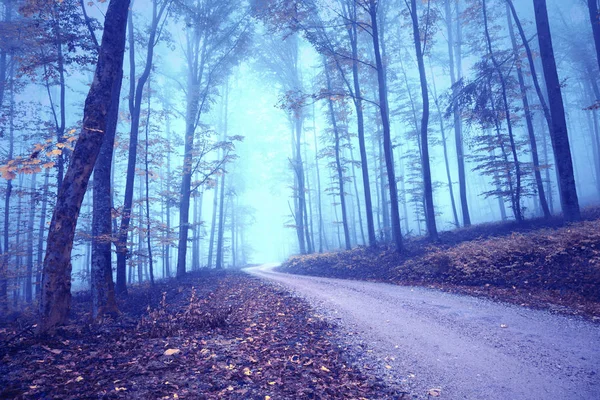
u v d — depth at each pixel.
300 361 5.32
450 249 14.27
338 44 20.70
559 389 4.13
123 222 14.65
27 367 4.39
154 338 6.29
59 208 6.89
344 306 9.32
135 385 4.02
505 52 18.69
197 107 24.47
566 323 6.51
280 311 9.03
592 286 7.86
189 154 21.86
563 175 14.26
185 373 4.52
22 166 5.52
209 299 11.54
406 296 10.20
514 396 4.05
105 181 10.88
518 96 18.88
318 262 22.42
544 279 9.12
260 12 18.55
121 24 8.15
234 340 6.26
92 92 7.53
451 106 19.09
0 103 20.19
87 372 4.36
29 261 21.30
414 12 18.27
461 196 24.00
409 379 4.68
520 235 12.56
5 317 12.73
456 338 6.21
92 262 10.06
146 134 18.25
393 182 17.22
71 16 12.55
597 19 16.02
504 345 5.69
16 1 19.58
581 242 9.92
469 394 4.16
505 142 18.41
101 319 8.46
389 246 19.58
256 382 4.45
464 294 9.66
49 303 6.51
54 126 17.17
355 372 4.98
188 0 23.61
